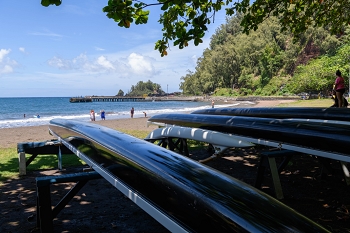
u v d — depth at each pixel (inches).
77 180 107.1
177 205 73.4
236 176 193.9
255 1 244.8
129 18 122.7
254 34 3484.3
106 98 4119.1
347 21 298.7
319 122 157.3
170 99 4126.5
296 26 290.7
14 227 119.4
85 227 119.0
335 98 429.4
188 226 68.7
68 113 1565.0
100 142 126.7
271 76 3206.2
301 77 2215.8
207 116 235.1
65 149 214.8
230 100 3097.9
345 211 133.1
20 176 197.2
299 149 153.3
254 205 64.3
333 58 2043.6
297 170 204.7
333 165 216.7
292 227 57.7
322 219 124.9
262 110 258.5
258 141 180.1
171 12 173.8
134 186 91.8
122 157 103.0
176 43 152.5
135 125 692.1
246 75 3437.5
